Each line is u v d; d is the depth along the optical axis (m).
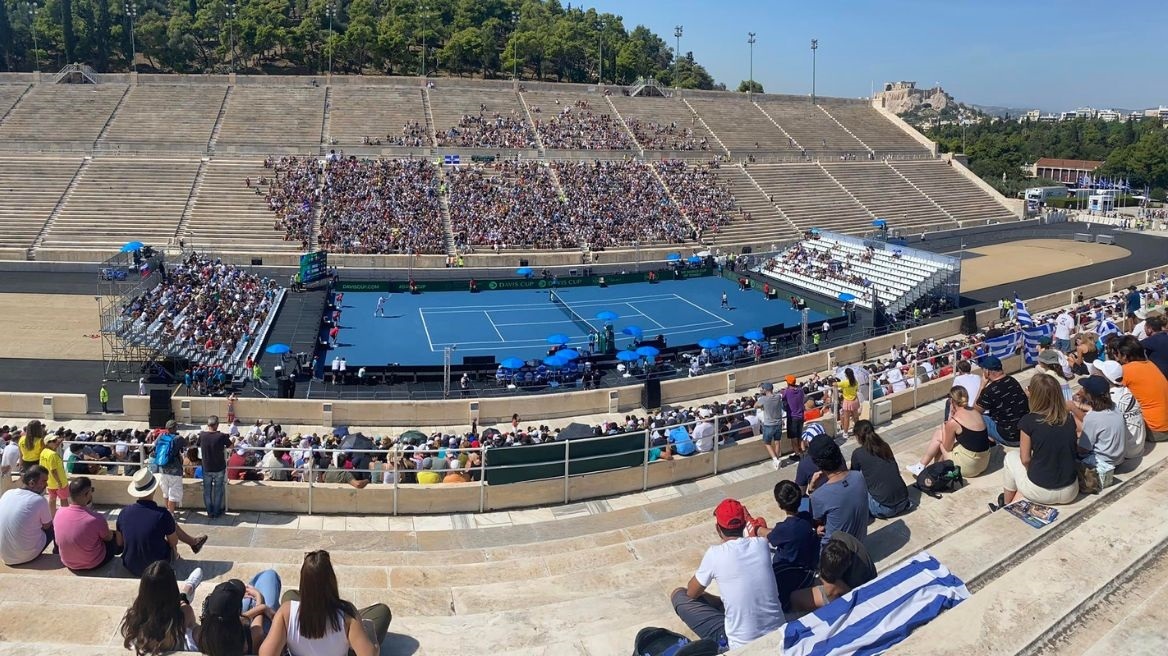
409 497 18.72
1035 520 10.08
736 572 8.82
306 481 19.88
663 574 12.48
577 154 94.44
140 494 12.21
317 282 64.12
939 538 11.20
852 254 69.50
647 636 8.88
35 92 89.38
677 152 99.88
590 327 54.53
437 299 62.19
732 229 86.69
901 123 125.56
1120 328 31.52
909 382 28.89
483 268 72.62
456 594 11.91
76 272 63.72
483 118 98.25
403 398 38.75
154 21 129.75
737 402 26.95
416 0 159.25
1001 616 7.14
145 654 8.23
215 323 45.03
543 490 19.47
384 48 130.25
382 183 81.38
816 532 10.95
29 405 32.28
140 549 11.84
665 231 82.25
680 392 35.50
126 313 42.97
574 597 11.80
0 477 16.83
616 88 114.25
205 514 17.98
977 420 13.06
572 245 77.88
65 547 11.73
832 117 123.62
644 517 17.97
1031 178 158.50
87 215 72.88
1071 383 19.47
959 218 103.75
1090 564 7.99
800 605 9.59
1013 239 92.69
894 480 12.06
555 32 153.12
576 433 24.25
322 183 80.06
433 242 74.38
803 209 95.12
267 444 24.12
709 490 19.19
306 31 131.25
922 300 58.53
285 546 16.03
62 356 42.78
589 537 16.05
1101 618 7.12
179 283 52.41
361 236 73.56
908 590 8.09
